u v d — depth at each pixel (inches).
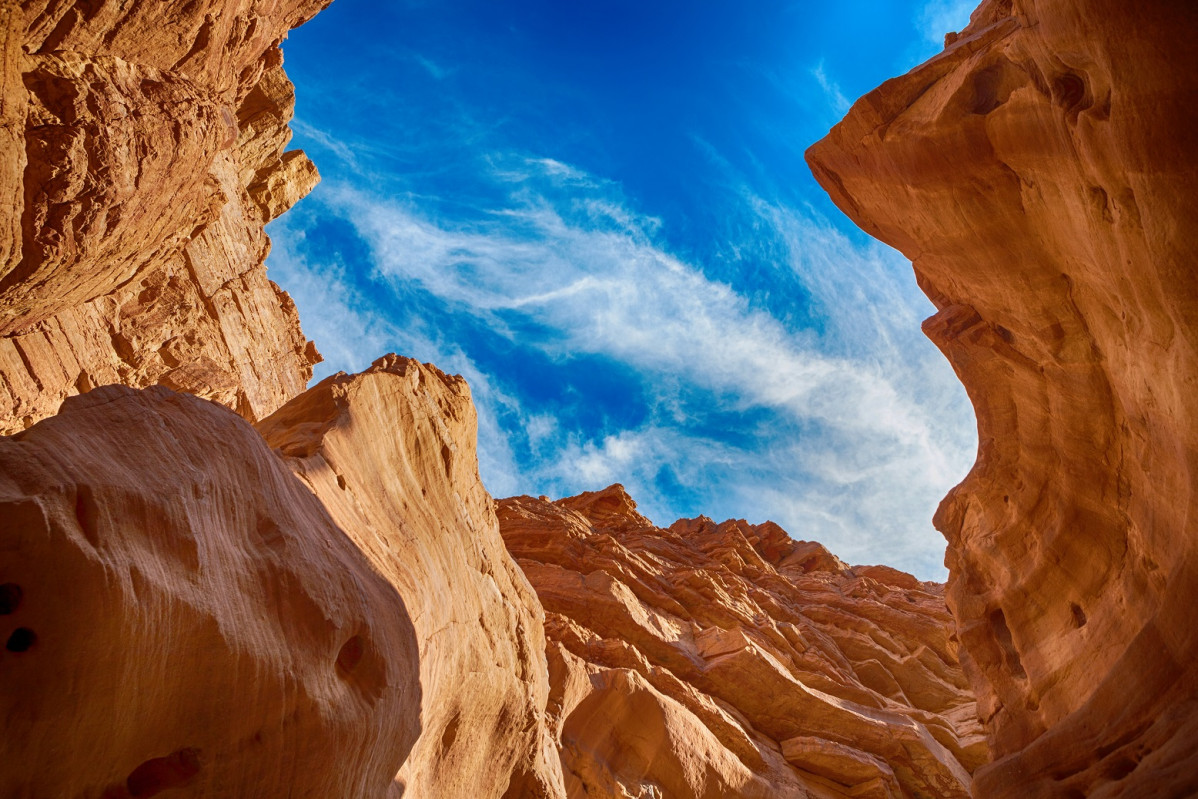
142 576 235.9
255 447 332.8
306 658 302.2
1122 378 404.5
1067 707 455.5
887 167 517.7
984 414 603.8
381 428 509.7
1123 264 338.3
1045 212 417.7
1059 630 502.0
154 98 513.0
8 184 431.8
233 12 572.7
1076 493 492.4
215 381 983.0
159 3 470.0
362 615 348.5
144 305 967.6
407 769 428.8
